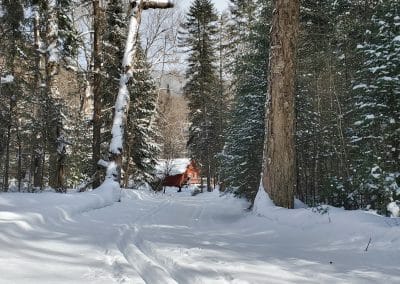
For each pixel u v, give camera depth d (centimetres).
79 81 2130
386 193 858
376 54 933
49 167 2231
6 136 1948
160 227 775
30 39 2092
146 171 2984
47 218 638
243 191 1477
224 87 3944
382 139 944
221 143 3962
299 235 698
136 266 441
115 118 1340
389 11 952
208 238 680
